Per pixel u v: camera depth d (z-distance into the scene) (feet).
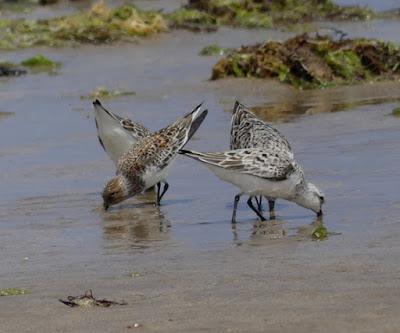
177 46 94.68
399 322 27.25
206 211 45.34
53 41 97.14
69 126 65.31
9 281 34.96
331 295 30.30
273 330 27.22
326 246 36.99
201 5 110.11
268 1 110.63
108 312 29.99
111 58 90.12
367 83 74.38
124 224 43.75
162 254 37.96
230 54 79.51
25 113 69.82
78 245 40.32
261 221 42.73
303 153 53.31
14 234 42.50
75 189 50.42
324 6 109.70
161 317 29.09
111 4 120.16
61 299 31.91
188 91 74.49
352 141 55.31
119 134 50.83
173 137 48.85
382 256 34.65
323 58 76.23
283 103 69.26
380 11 108.88
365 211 42.09
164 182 48.62
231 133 47.52
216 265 35.45
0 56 92.58
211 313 29.22
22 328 28.91
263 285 32.09
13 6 122.01
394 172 47.96
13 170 54.75
